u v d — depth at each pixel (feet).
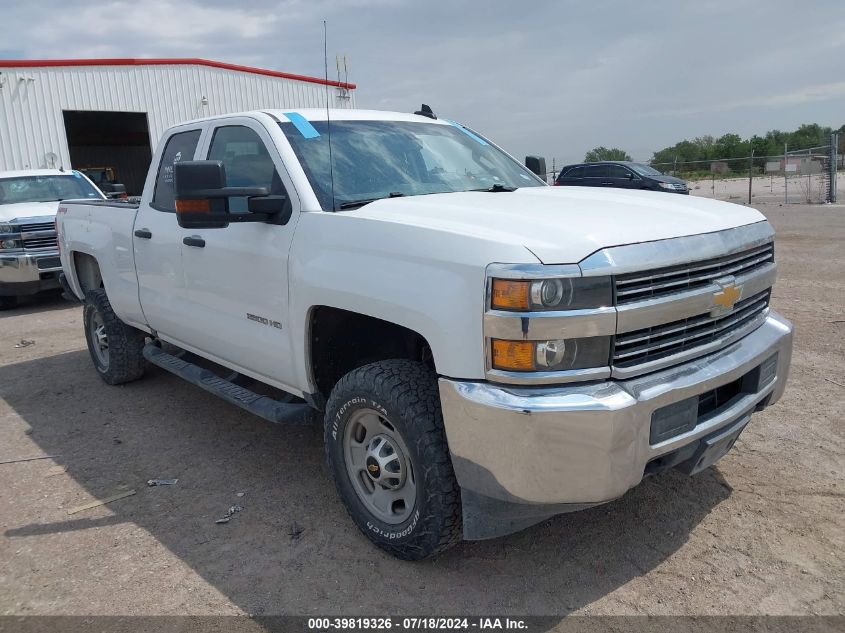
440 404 9.43
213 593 9.75
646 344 8.77
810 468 12.72
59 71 67.56
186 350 15.88
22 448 15.24
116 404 17.84
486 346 8.38
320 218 10.77
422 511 9.50
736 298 9.79
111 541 11.24
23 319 30.63
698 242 9.24
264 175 12.25
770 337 10.83
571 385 8.36
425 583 9.82
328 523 11.57
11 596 9.86
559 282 8.05
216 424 16.25
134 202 18.54
